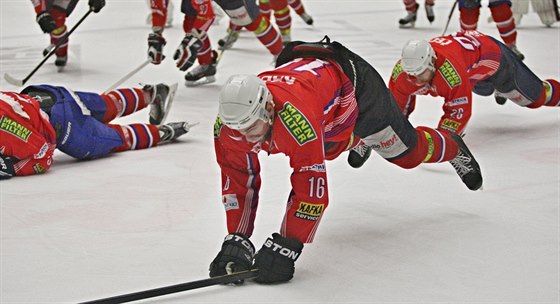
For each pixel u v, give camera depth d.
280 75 5.77
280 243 5.70
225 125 5.49
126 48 16.98
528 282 5.89
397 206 7.65
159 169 9.02
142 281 5.97
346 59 6.12
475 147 9.82
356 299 5.59
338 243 6.67
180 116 11.65
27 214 7.50
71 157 9.66
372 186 8.29
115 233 7.00
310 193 5.59
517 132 10.51
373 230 6.99
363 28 19.08
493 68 9.71
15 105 8.52
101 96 9.82
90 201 7.88
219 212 7.55
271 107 5.40
